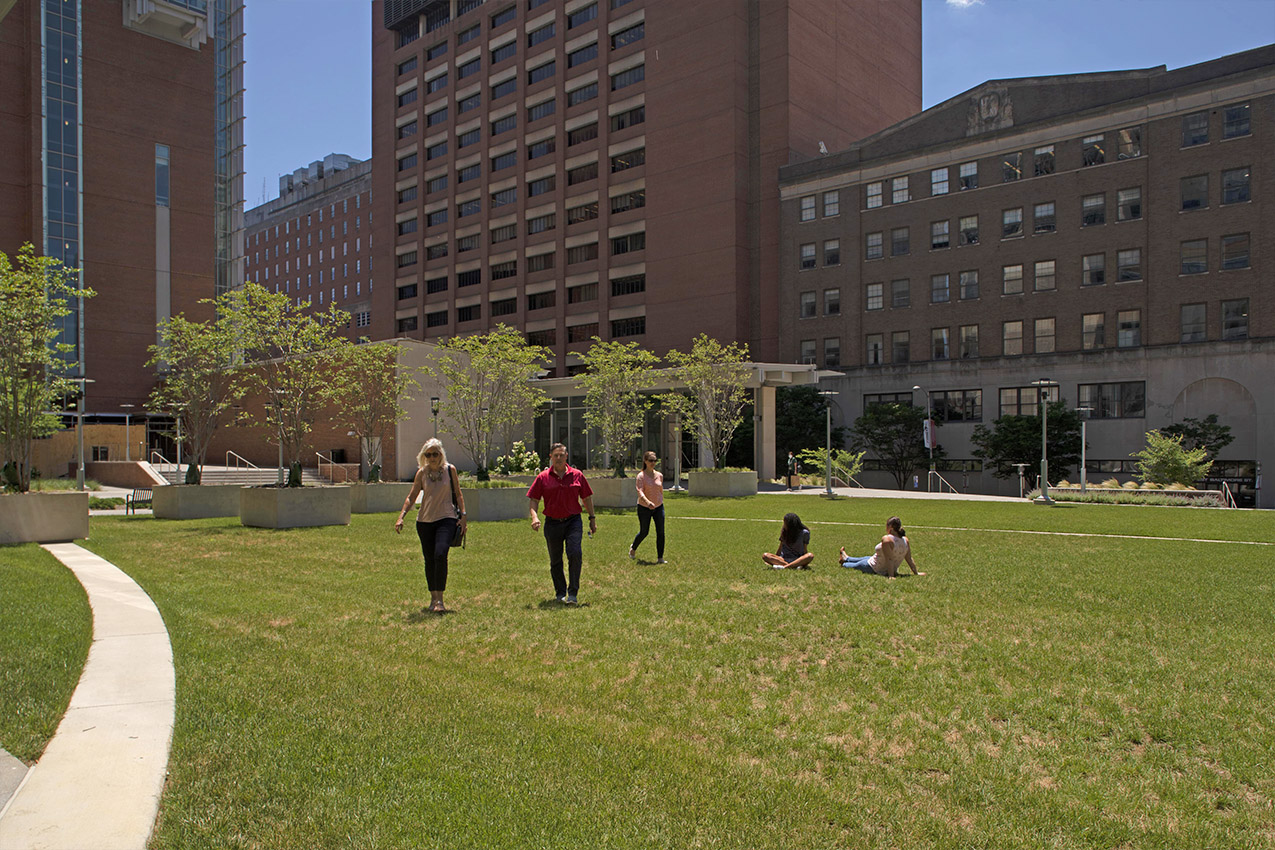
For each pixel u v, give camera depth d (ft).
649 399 123.95
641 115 199.31
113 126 184.03
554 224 214.48
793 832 11.33
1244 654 21.47
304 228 351.67
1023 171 156.04
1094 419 147.13
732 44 182.19
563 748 14.21
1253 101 133.49
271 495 57.06
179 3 189.16
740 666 19.98
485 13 230.27
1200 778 13.64
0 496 47.32
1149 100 142.72
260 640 21.91
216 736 14.44
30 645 20.65
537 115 220.84
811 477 133.59
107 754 13.39
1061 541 50.72
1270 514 75.66
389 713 15.93
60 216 176.14
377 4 262.06
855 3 201.87
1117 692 18.08
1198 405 137.18
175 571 35.47
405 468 119.96
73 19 179.93
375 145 260.83
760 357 183.01
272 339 65.46
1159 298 141.28
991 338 158.92
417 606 27.32
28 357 56.24
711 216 184.14
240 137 214.69
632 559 39.81
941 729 15.80
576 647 21.66
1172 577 34.94
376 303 258.37
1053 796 12.78
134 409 182.29
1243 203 134.00
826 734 15.42
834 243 176.14
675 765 13.53
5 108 171.94
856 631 23.61
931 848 11.05
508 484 71.67
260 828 11.08
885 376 169.99
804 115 184.24
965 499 102.12
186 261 192.54
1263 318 131.85
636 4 198.90
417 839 10.80
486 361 80.38
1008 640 22.82
